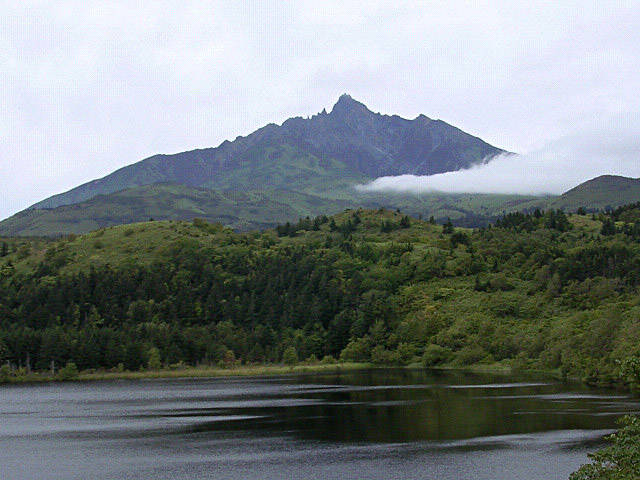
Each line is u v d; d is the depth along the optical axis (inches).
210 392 6348.4
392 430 3821.4
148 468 2967.5
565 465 2898.6
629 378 1833.2
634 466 1727.4
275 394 5969.5
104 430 4030.5
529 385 6269.7
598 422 3956.7
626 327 6491.1
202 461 3090.6
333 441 3523.6
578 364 6771.7
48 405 5462.6
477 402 4960.6
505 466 2893.7
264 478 2760.8
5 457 3243.1
